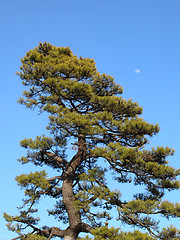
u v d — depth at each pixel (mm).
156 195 17406
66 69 18438
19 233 16734
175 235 14680
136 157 15883
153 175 16531
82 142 18172
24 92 19734
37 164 19547
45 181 16016
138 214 15227
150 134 17469
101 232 13773
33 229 17859
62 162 18984
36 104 19609
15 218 17219
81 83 17391
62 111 17375
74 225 16922
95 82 19703
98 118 16922
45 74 18391
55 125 16984
